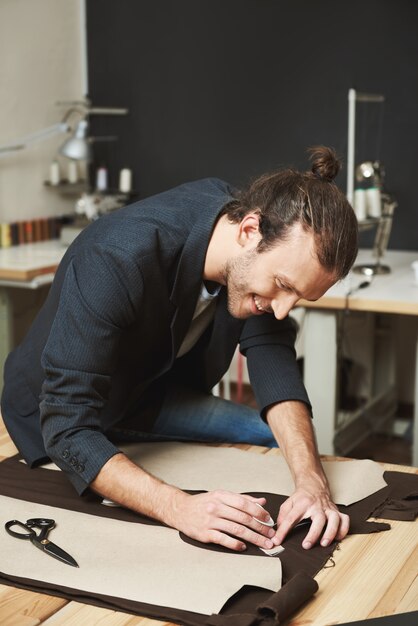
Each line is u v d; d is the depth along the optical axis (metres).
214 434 2.03
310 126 4.36
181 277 1.64
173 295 1.65
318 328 3.24
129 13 4.70
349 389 4.27
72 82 4.84
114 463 1.51
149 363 1.82
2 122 4.38
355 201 3.46
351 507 1.55
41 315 1.86
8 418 1.85
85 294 1.52
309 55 4.29
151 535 1.42
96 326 1.52
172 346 1.76
